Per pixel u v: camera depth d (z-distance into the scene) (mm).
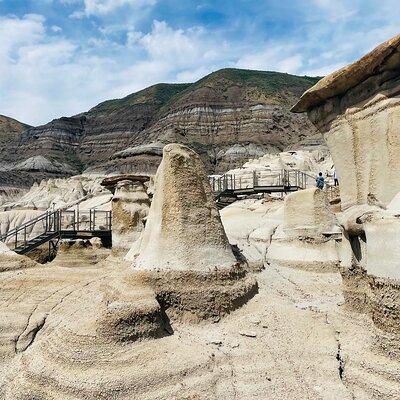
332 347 8125
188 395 7035
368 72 9828
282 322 9148
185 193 10445
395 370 6742
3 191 74125
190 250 9961
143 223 18703
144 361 7523
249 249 14617
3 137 128625
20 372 7660
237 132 96500
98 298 10898
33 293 12438
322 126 11812
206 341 8547
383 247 7320
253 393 7129
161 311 8930
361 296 9219
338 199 18375
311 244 13570
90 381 7012
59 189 57969
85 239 24375
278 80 117688
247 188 28531
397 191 9352
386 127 9570
